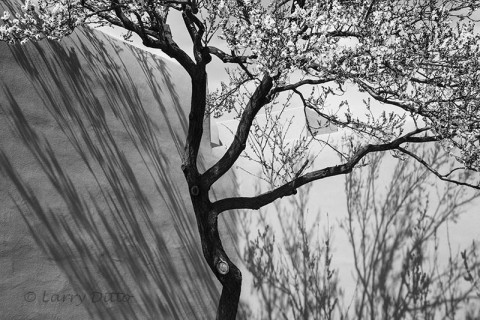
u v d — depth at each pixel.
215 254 4.92
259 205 5.06
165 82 6.62
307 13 3.97
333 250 6.63
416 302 6.00
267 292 7.06
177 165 6.57
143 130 6.13
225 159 4.93
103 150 5.56
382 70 4.19
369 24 4.18
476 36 4.32
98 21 5.32
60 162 5.09
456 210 5.86
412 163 6.20
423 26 4.39
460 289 5.74
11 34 4.33
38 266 4.79
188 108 6.92
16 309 4.59
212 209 5.00
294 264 6.89
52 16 4.42
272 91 4.78
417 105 4.51
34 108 4.93
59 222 5.00
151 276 5.91
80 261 5.15
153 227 6.04
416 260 6.05
